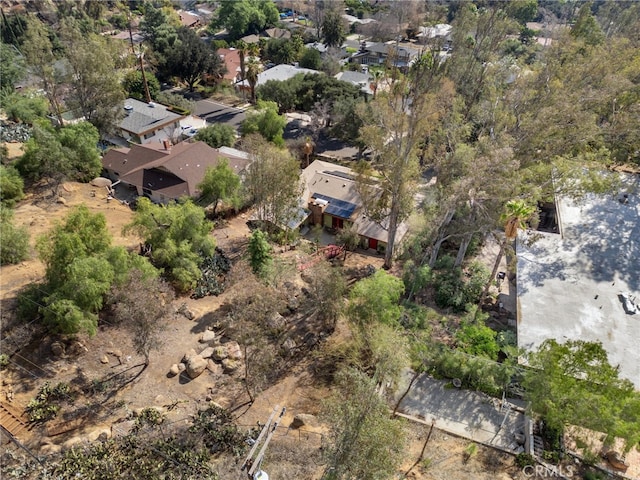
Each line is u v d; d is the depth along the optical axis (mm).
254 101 85500
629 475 22641
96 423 22516
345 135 66625
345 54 110375
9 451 20453
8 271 31375
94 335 25672
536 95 43062
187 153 51781
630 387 21594
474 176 31000
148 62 87188
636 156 46688
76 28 57688
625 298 31297
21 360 25125
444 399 26422
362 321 27406
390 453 16844
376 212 41688
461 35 63469
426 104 36219
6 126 54500
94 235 28594
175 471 20078
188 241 34438
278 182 40500
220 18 124938
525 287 32656
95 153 48406
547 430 24500
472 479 21500
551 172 34469
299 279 35656
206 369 26672
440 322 33469
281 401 25234
